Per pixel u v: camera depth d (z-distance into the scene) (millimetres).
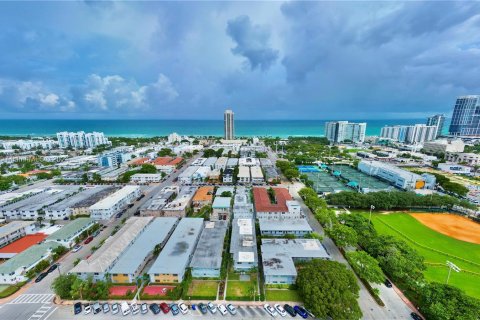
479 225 114812
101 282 70562
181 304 66312
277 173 197750
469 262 86125
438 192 161000
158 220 107188
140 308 65812
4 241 96000
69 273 72500
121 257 81500
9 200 134875
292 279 73750
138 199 146000
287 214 117250
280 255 81000
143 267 81875
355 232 91312
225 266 81312
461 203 126750
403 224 115125
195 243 92375
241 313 64500
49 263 84438
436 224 115438
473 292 71438
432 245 97625
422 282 68125
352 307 58281
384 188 167000
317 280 63656
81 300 68562
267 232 99438
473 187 168000
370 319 61750
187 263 81375
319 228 109250
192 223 103750
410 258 76250
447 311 55000
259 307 66438
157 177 182000
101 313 64500
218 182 177875
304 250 83938
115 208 125812
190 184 174375
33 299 69188
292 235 97562
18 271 75875
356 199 128750
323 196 148000
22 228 103312
